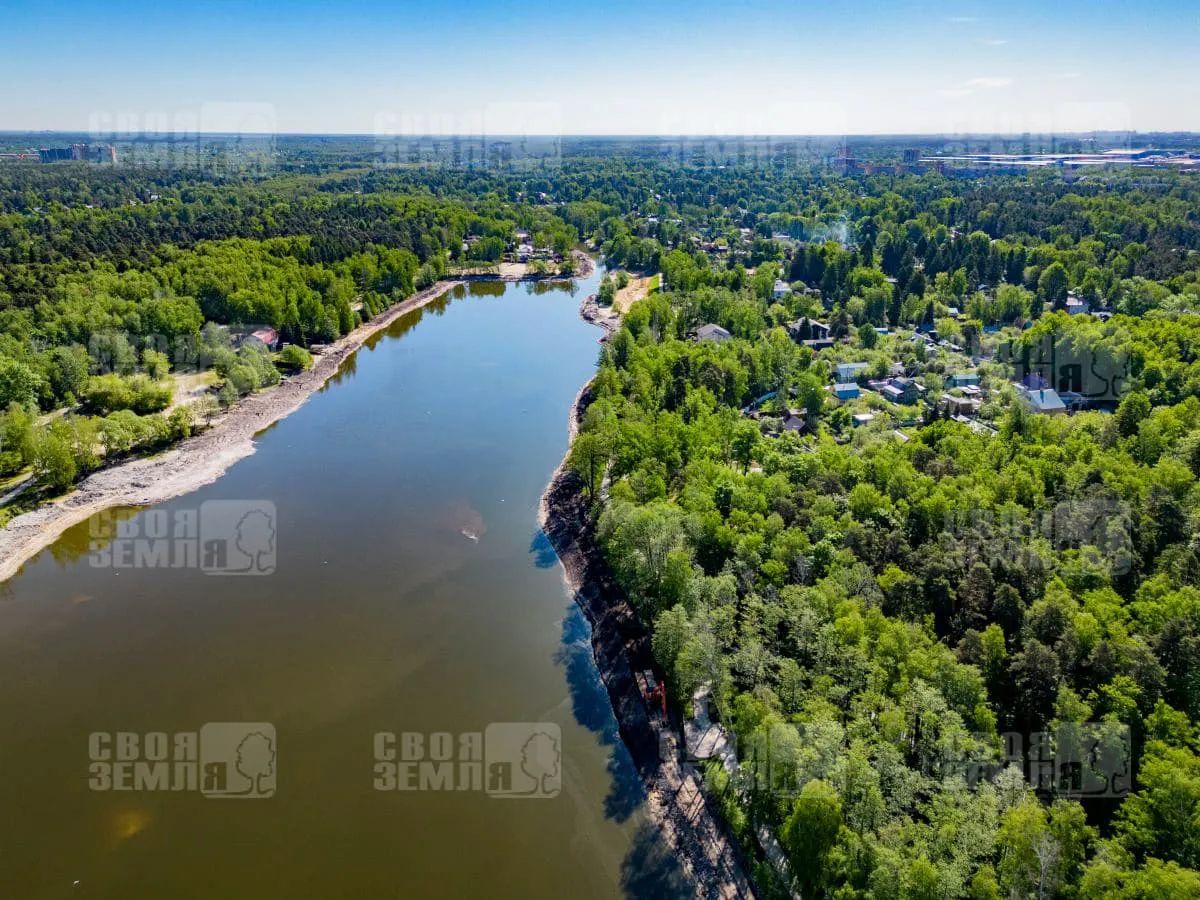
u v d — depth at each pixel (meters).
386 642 88.44
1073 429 114.88
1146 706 62.81
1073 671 67.12
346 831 65.56
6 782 69.44
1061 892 49.25
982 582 75.75
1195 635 66.44
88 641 88.31
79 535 110.06
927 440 116.06
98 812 66.69
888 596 76.19
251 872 61.94
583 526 109.19
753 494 93.81
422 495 121.25
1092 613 71.44
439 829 65.94
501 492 122.44
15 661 84.94
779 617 71.88
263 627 90.69
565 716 78.69
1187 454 100.06
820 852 54.59
